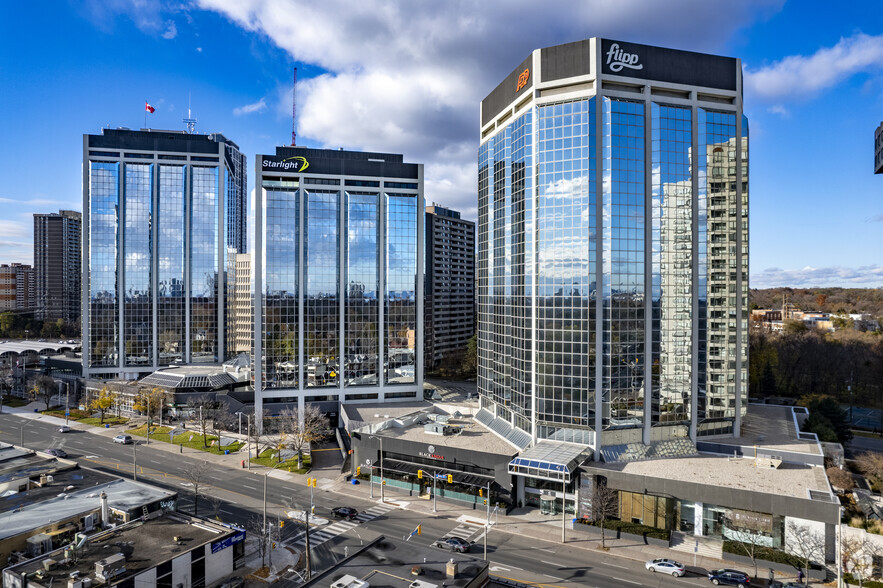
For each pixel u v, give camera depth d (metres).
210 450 120.12
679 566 67.06
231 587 63.44
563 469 80.00
